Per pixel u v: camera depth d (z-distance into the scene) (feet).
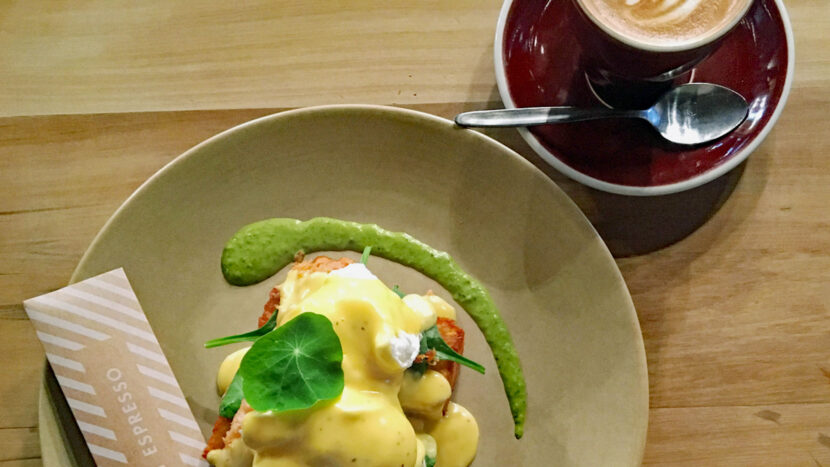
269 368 1.24
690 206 1.52
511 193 1.47
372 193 1.51
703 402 1.49
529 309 1.48
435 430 1.45
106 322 1.42
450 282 1.49
